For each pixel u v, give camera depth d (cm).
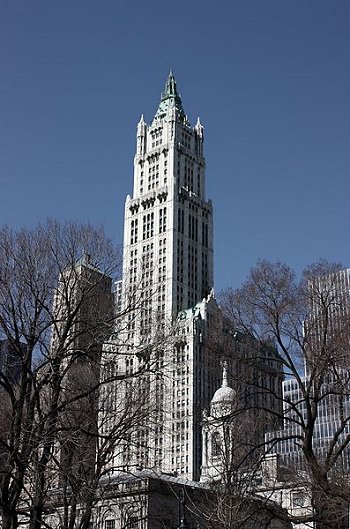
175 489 7662
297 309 4850
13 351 4572
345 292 4828
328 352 4600
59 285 4678
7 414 4497
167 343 5188
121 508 6419
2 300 4425
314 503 4381
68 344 4475
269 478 5841
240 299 5478
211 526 5475
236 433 5312
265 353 4962
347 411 5388
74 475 4516
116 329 5447
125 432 4672
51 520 5728
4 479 4075
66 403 4316
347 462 5394
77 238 4825
